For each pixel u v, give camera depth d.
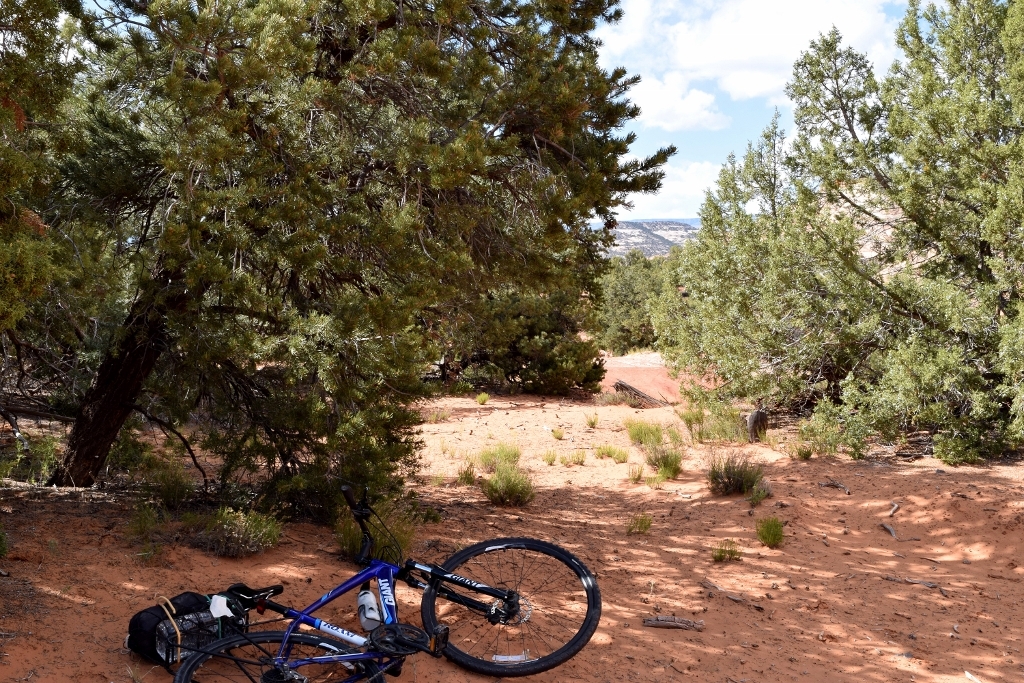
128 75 5.74
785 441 11.99
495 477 9.30
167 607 3.76
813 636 5.77
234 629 3.80
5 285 3.62
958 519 8.18
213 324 6.21
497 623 4.36
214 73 5.51
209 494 7.27
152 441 9.66
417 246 6.45
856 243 12.27
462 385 7.79
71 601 4.29
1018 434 9.88
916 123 11.26
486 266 7.36
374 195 6.84
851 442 10.80
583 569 4.67
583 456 11.68
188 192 5.54
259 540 5.54
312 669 3.82
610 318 40.00
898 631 6.00
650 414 15.83
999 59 11.36
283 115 6.05
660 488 9.98
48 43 4.10
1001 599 6.73
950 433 10.53
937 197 11.58
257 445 6.77
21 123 4.14
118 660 3.75
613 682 4.52
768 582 6.85
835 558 7.51
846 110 12.71
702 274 14.17
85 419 7.36
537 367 20.83
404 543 6.14
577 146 6.72
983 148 10.44
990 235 10.34
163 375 7.25
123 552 5.12
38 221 4.33
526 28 6.63
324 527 6.72
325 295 6.96
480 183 6.42
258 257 6.27
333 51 6.71
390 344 6.19
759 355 12.55
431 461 11.61
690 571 7.00
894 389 10.81
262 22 5.23
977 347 10.98
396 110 6.69
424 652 4.07
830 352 12.17
